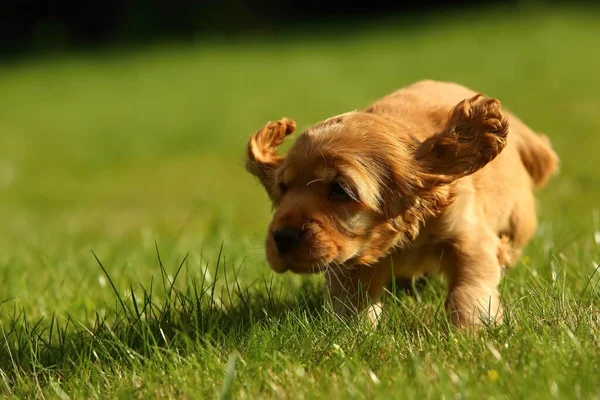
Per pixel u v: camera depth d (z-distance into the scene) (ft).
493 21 116.26
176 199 54.70
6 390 17.49
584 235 27.12
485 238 19.71
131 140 75.00
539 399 13.42
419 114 20.10
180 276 26.40
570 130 61.11
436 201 18.37
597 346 15.79
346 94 82.23
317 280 22.77
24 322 21.04
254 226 34.78
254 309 20.48
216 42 127.65
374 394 14.35
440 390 14.10
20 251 32.63
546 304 17.70
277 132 20.72
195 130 75.82
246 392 15.35
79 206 54.75
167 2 139.13
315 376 16.03
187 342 17.70
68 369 17.74
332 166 17.61
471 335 17.11
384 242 18.31
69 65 118.21
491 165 20.93
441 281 22.40
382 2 144.97
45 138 78.79
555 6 120.98
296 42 121.19
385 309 19.75
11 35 137.28
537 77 81.51
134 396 15.84
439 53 99.04
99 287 25.23
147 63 114.42
